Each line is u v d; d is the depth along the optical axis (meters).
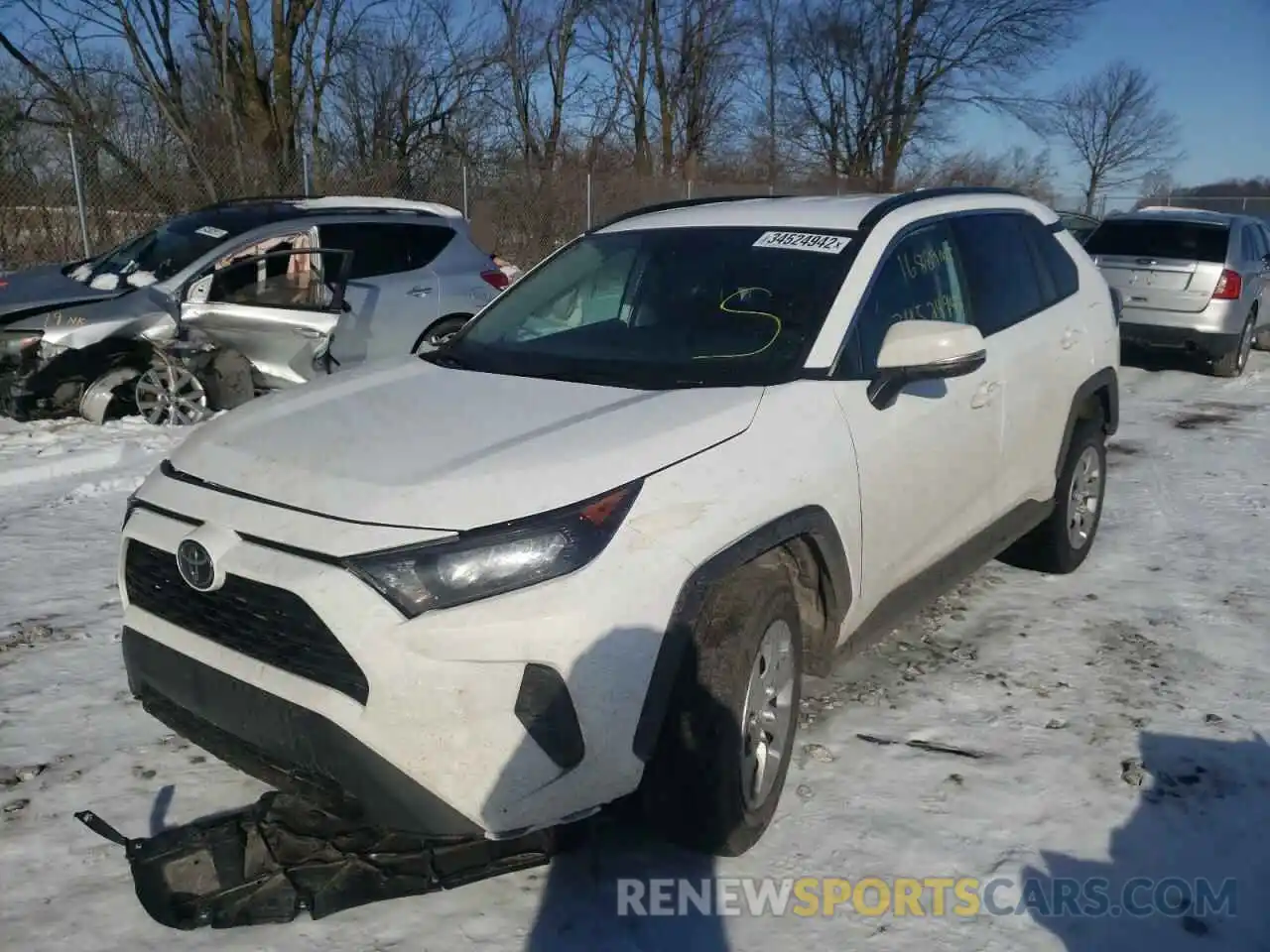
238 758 2.79
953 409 3.86
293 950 2.66
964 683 4.12
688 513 2.76
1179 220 11.67
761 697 3.00
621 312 3.84
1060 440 4.80
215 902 2.75
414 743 2.48
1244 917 2.85
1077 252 5.27
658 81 29.95
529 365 3.64
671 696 2.75
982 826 3.22
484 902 2.85
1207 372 11.99
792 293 3.62
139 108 15.25
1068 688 4.09
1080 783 3.44
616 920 2.80
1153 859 3.08
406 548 2.52
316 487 2.72
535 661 2.49
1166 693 4.05
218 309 7.88
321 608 2.50
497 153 22.50
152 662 2.91
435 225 9.20
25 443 7.36
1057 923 2.82
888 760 3.57
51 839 3.08
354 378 3.60
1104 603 4.93
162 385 7.94
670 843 3.05
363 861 2.89
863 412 3.39
